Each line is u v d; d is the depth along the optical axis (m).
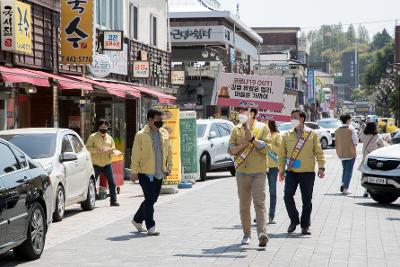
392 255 11.73
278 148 15.59
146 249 12.34
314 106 152.88
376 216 16.94
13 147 11.48
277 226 15.28
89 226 15.59
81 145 18.75
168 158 14.10
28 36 22.64
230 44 76.50
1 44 21.69
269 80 20.66
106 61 28.39
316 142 13.98
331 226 15.16
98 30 31.73
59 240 13.58
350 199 20.86
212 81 68.81
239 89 20.78
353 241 13.16
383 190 19.41
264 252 11.98
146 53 38.59
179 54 75.12
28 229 11.16
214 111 68.75
